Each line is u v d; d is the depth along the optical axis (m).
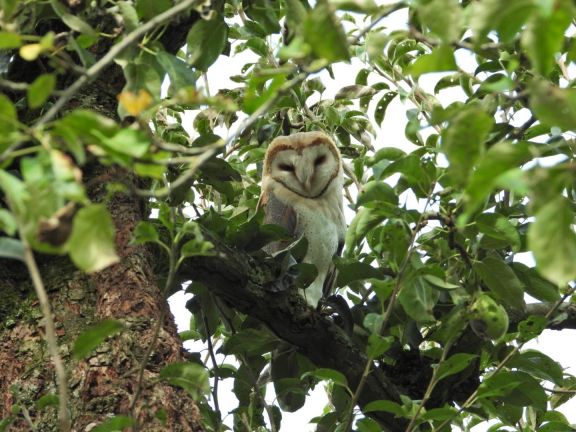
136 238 5.19
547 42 3.53
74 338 7.06
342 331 8.80
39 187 3.88
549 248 3.34
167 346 7.04
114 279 7.38
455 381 8.95
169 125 10.16
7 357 7.05
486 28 3.76
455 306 8.09
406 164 7.17
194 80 6.05
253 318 9.21
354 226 7.55
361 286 9.63
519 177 3.42
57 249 3.90
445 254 8.02
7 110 3.99
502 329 7.31
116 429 5.35
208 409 8.17
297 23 5.45
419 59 4.04
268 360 9.98
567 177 3.41
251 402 8.73
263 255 8.60
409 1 4.79
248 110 4.93
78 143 4.01
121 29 6.34
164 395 6.71
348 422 6.79
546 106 3.53
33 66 8.04
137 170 4.27
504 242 7.63
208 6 6.55
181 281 8.34
